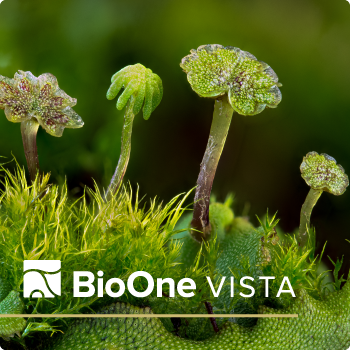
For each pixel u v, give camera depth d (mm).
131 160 86
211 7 84
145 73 45
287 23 86
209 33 84
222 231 52
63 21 81
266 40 86
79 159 77
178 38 84
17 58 79
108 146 77
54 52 81
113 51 83
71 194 60
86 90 81
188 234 50
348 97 86
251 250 47
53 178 75
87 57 81
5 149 77
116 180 46
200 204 48
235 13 85
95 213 48
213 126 45
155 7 83
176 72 86
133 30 83
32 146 45
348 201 82
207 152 46
